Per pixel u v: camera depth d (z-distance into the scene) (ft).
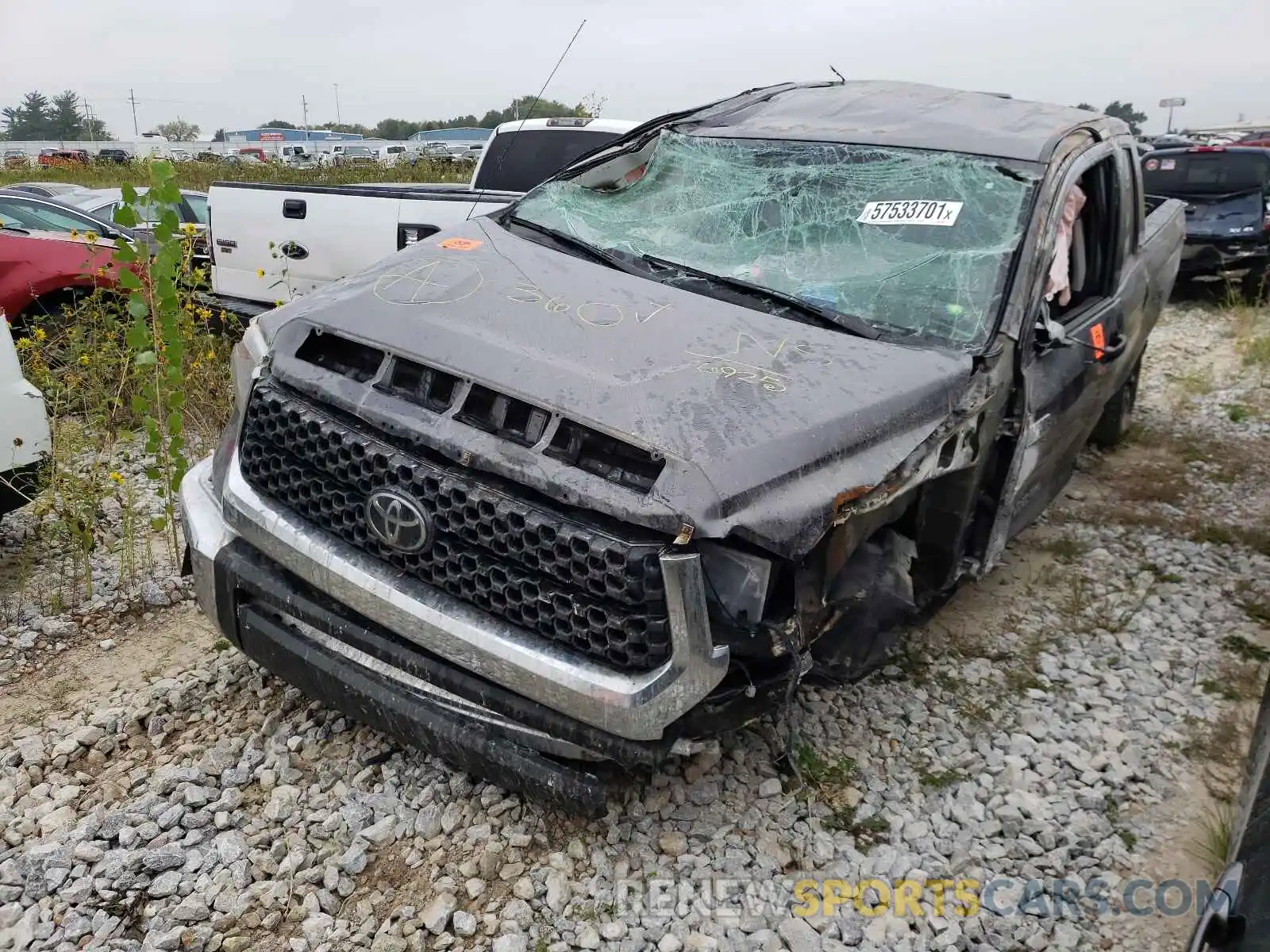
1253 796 8.37
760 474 7.93
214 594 9.99
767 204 12.39
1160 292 18.31
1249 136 88.48
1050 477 13.96
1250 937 5.76
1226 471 19.93
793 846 9.49
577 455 8.14
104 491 13.96
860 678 10.14
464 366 8.71
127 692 11.29
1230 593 15.10
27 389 13.00
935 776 10.65
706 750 10.02
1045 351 11.35
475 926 8.32
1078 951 8.68
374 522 8.63
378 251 20.54
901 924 8.71
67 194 37.37
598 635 7.88
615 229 12.52
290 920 8.37
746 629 8.04
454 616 8.35
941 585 11.25
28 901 8.37
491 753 8.39
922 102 14.12
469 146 87.51
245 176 66.18
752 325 10.16
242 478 9.74
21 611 12.87
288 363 9.44
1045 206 11.51
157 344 13.00
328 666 9.16
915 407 9.29
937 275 11.08
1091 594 14.90
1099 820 10.22
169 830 9.23
